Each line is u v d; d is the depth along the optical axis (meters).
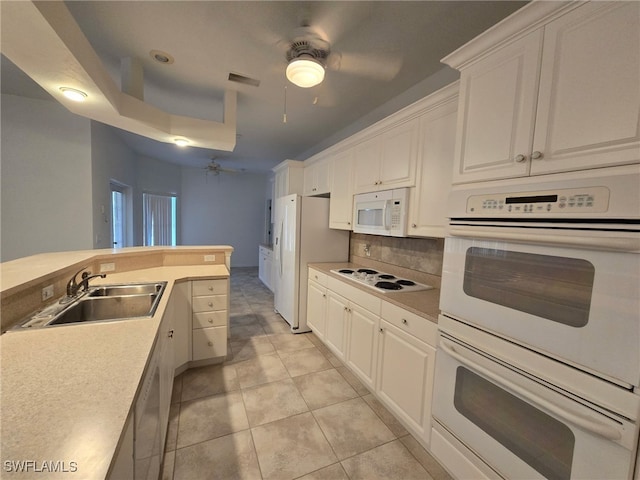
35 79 1.57
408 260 2.51
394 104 2.59
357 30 1.67
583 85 0.87
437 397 1.46
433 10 1.50
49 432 0.60
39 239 2.94
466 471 1.29
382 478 1.46
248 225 7.46
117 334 1.12
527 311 1.03
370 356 2.08
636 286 0.76
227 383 2.25
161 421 1.38
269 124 3.36
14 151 2.82
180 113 3.08
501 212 1.09
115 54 2.00
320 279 2.92
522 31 1.04
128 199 4.71
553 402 0.95
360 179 2.58
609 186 0.80
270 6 1.50
